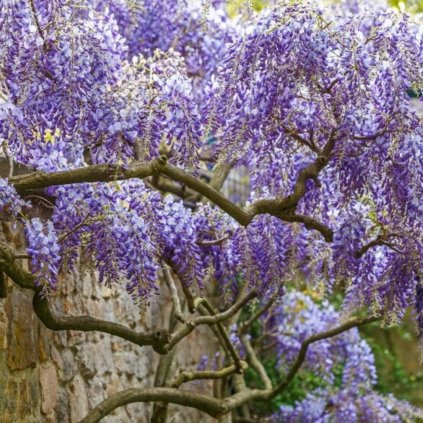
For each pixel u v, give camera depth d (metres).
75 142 3.77
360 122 3.58
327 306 7.27
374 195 3.79
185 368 6.20
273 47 3.55
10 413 3.67
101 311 4.93
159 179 5.23
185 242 3.63
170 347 3.83
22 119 3.29
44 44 3.38
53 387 4.23
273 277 4.08
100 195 3.36
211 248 4.32
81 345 4.63
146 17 5.05
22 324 3.87
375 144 3.59
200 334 6.76
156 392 4.20
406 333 9.88
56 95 3.37
